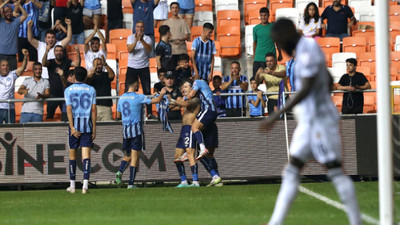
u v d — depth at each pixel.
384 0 19.25
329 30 61.66
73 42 60.25
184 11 63.44
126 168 42.75
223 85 47.09
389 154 18.95
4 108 44.72
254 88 46.06
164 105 41.81
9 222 24.53
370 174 42.88
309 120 17.75
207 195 34.09
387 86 19.09
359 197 30.94
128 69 51.72
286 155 42.94
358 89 43.16
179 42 55.41
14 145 43.06
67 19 57.81
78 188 44.19
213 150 41.75
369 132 42.91
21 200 34.28
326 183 40.44
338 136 17.86
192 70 53.78
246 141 43.19
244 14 69.12
